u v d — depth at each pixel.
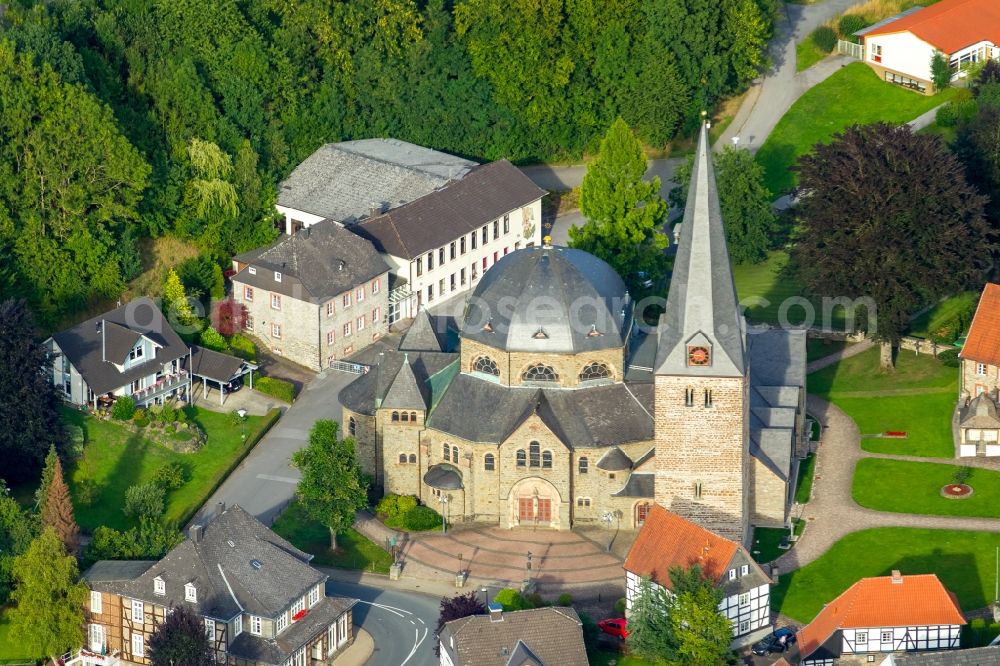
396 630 183.75
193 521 198.25
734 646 179.62
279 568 180.88
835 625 175.25
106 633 181.75
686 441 187.88
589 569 191.88
